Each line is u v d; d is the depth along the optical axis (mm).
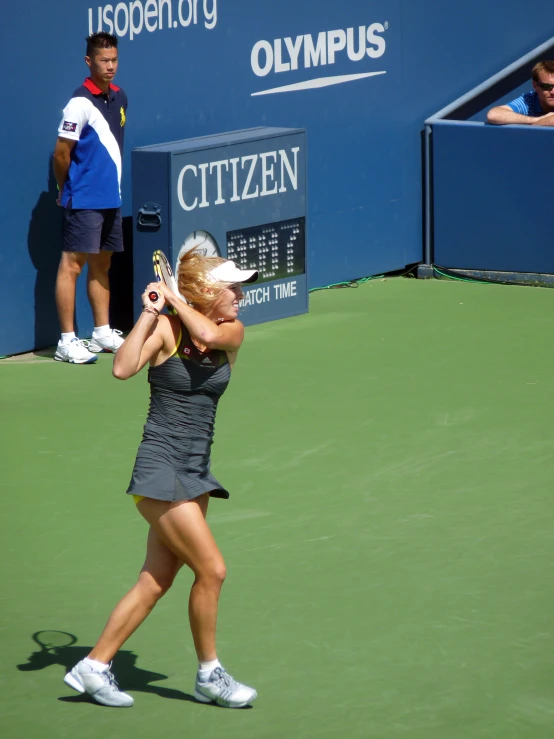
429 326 37375
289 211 38094
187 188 34906
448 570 20297
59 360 33719
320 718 15789
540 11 46875
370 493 23688
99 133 32156
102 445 26531
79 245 32531
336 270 43312
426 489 23906
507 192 43094
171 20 36719
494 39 46062
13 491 23844
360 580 19953
